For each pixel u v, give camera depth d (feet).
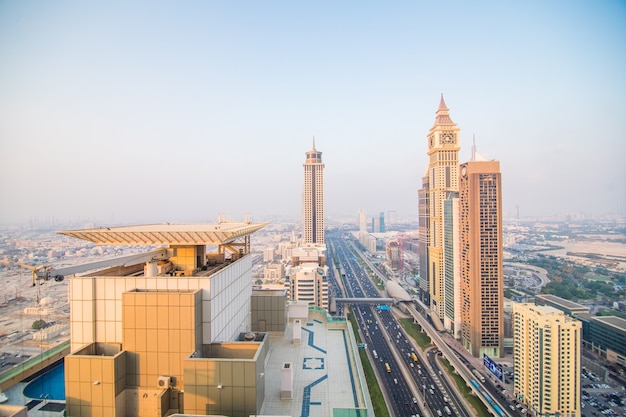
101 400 115.24
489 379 460.96
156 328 122.21
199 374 114.83
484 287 547.49
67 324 218.18
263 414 125.90
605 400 286.66
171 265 159.74
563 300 390.83
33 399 149.69
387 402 429.79
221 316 143.33
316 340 197.47
